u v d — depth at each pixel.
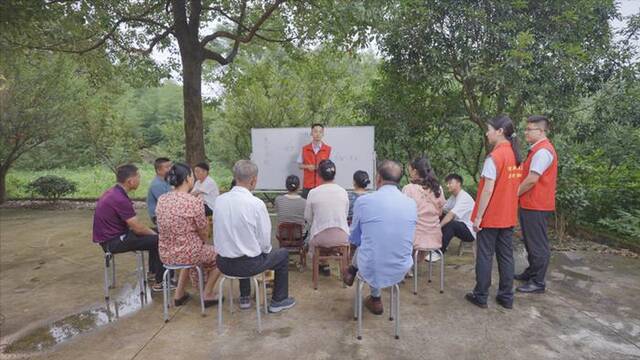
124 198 3.46
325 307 3.36
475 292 3.37
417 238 3.55
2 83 7.80
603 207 5.47
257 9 8.00
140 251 3.65
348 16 5.55
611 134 5.86
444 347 2.72
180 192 3.19
